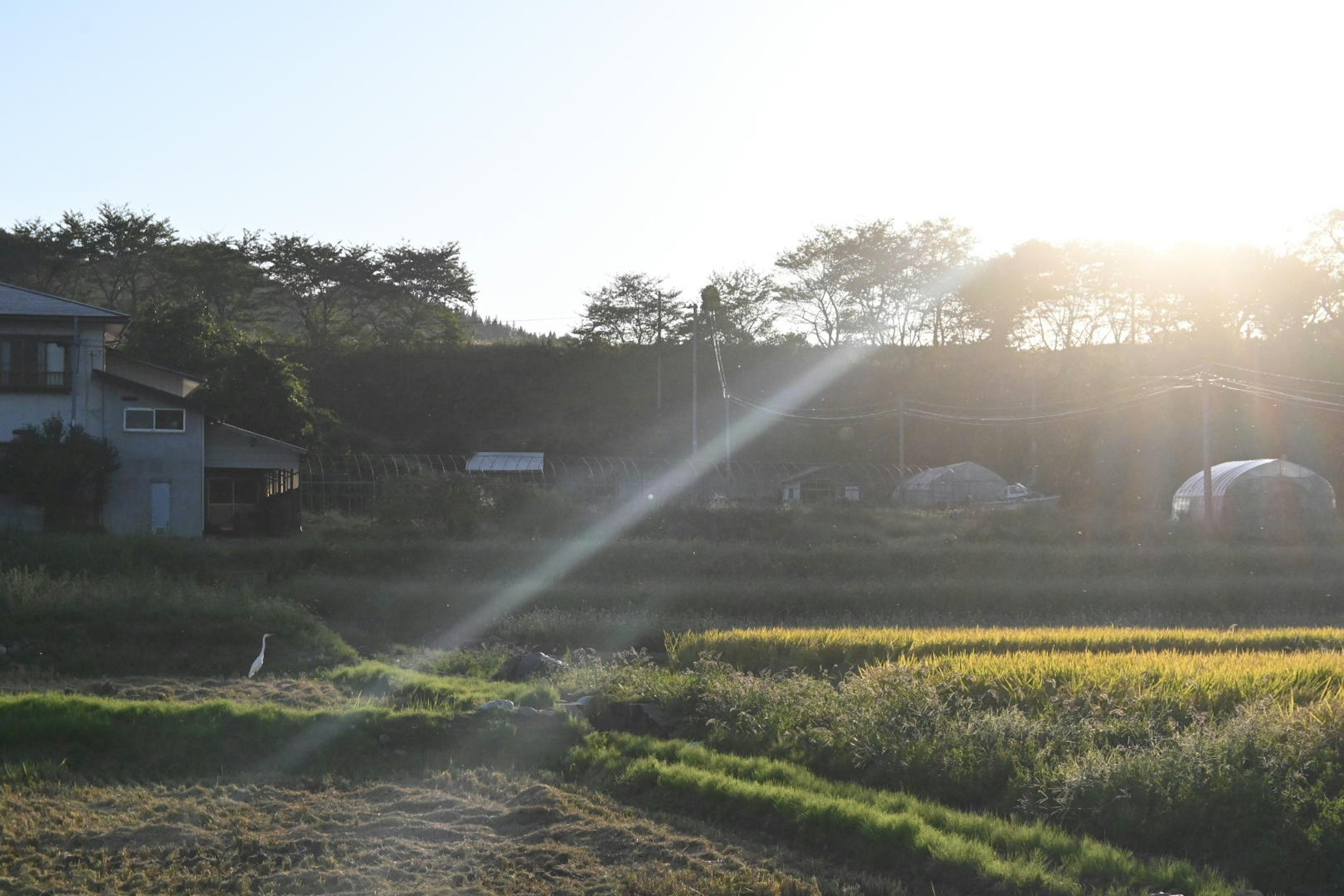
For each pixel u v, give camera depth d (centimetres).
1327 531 3750
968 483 5275
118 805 1146
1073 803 999
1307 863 870
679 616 2498
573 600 2614
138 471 3591
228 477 4003
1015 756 1100
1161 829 938
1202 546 3347
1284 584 2827
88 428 3559
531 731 1405
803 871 918
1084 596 2720
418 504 3403
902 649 1806
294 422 4438
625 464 5572
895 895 860
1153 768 1001
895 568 2975
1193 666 1437
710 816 1082
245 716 1391
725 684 1496
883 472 5812
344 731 1374
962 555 3047
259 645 2102
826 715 1329
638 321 7425
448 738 1386
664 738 1423
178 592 2303
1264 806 922
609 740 1401
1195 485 4725
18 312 3519
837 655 1811
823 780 1148
